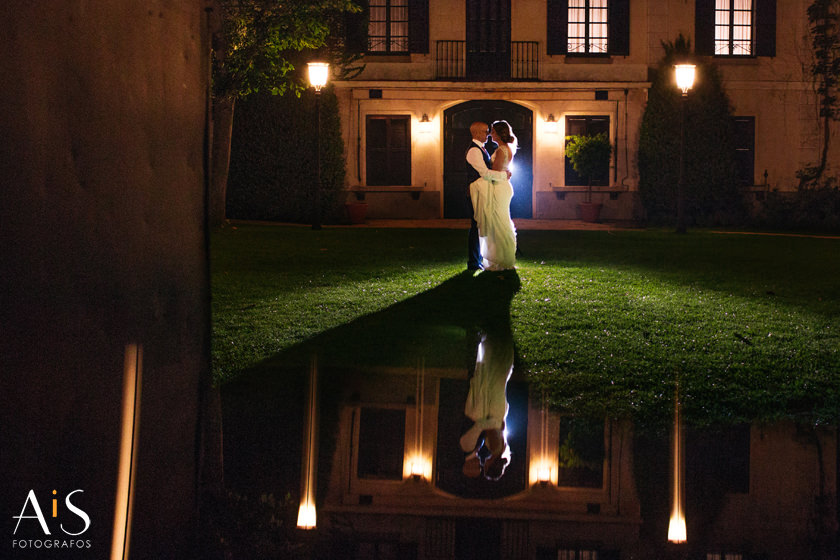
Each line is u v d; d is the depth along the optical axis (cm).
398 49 2227
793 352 570
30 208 208
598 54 2233
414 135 2217
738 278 991
